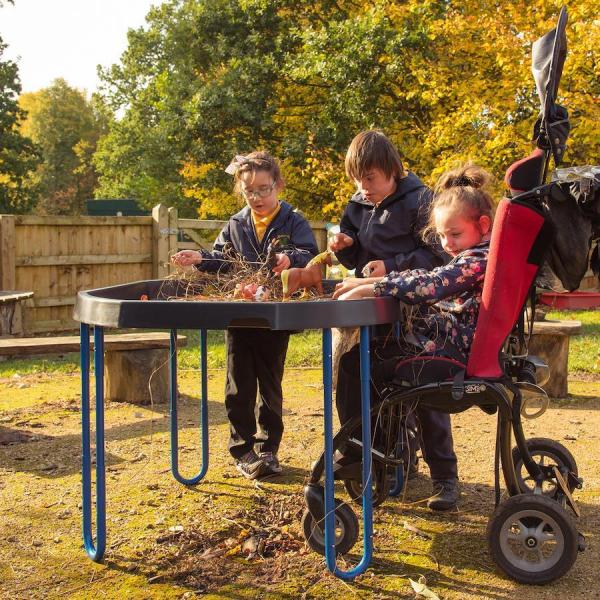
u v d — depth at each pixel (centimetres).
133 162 3125
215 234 2012
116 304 239
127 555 287
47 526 317
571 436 468
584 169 251
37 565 280
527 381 281
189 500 347
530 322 290
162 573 272
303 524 290
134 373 559
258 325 226
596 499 353
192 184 2200
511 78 1098
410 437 331
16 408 554
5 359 830
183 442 452
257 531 311
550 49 272
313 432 474
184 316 229
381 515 331
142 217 1155
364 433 256
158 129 2664
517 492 282
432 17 1325
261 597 254
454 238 283
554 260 266
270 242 367
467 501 350
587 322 1103
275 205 372
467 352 274
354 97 1473
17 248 1038
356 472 283
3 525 318
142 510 334
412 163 1414
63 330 1093
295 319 227
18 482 377
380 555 288
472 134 1102
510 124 1060
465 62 1277
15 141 3322
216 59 2172
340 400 296
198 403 566
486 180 311
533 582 264
